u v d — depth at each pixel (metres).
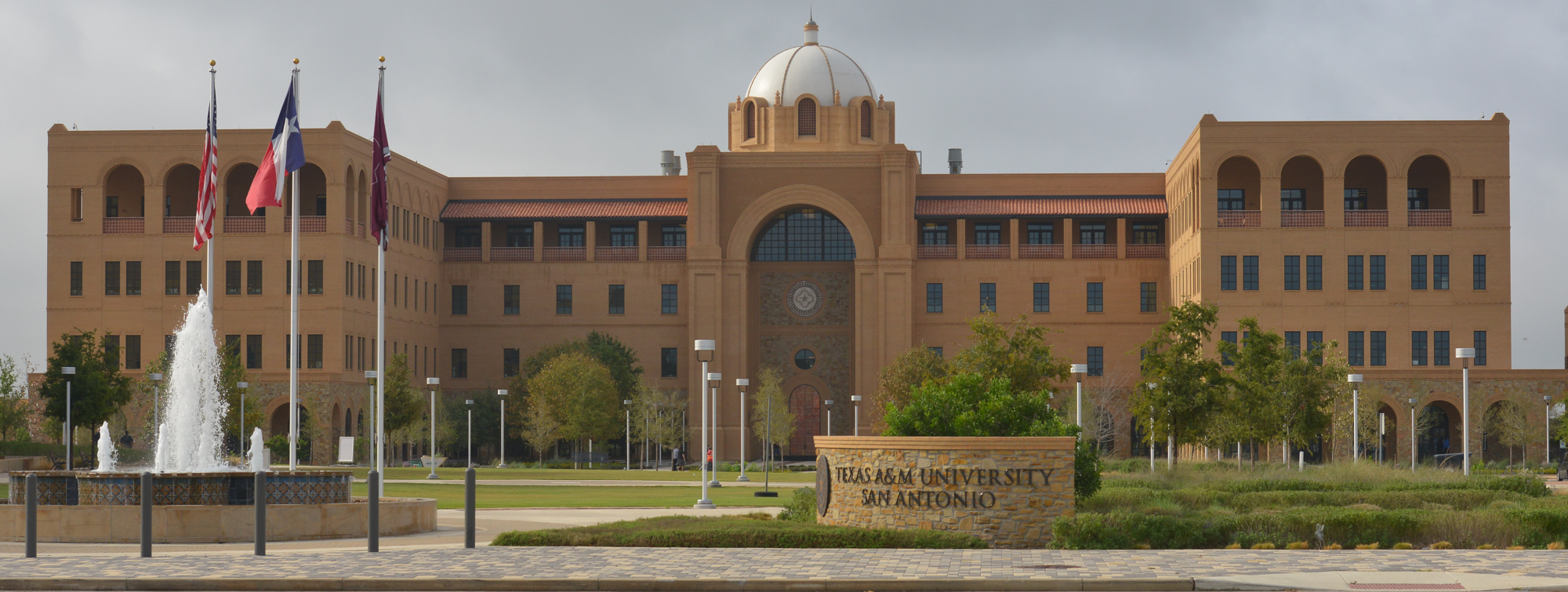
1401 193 77.00
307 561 20.22
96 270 79.75
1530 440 73.88
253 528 25.00
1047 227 92.31
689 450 89.19
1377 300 76.62
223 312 78.31
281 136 37.44
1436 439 79.31
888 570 18.62
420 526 27.00
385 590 17.91
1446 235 76.75
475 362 92.38
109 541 24.92
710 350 39.94
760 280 92.88
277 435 77.25
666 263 91.69
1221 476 39.22
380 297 36.69
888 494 24.38
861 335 88.06
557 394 80.50
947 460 24.06
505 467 76.44
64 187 80.06
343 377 77.25
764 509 37.00
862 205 88.81
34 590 18.12
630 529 23.70
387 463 80.06
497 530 27.64
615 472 66.56
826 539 22.12
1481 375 75.31
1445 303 76.50
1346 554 20.36
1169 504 27.83
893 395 76.19
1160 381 52.00
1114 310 89.00
